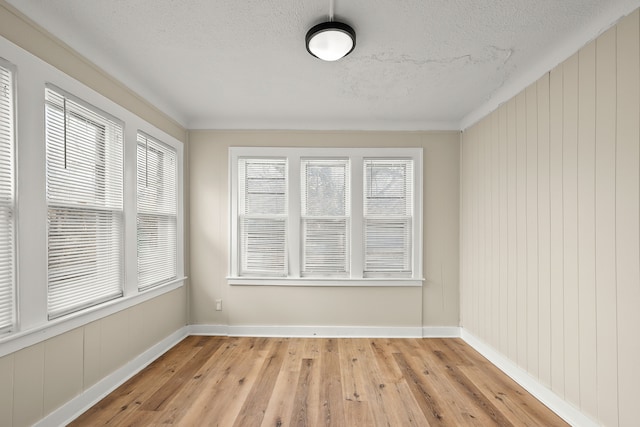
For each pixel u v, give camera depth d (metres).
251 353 3.29
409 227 3.88
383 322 3.84
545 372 2.39
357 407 2.31
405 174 3.90
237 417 2.18
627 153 1.75
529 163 2.60
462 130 3.80
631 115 1.73
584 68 2.04
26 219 1.80
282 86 2.96
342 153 3.85
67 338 2.10
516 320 2.74
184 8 1.89
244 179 3.92
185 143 3.87
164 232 3.41
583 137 2.05
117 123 2.59
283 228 3.89
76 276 2.20
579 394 2.07
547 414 2.24
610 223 1.86
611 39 1.84
